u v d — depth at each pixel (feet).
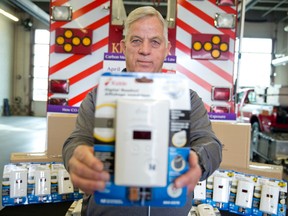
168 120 2.13
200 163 3.02
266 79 48.11
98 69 8.59
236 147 7.23
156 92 2.33
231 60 8.54
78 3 8.45
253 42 48.19
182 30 8.50
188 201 3.83
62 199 6.68
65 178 6.65
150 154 2.09
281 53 46.75
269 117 22.82
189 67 8.56
